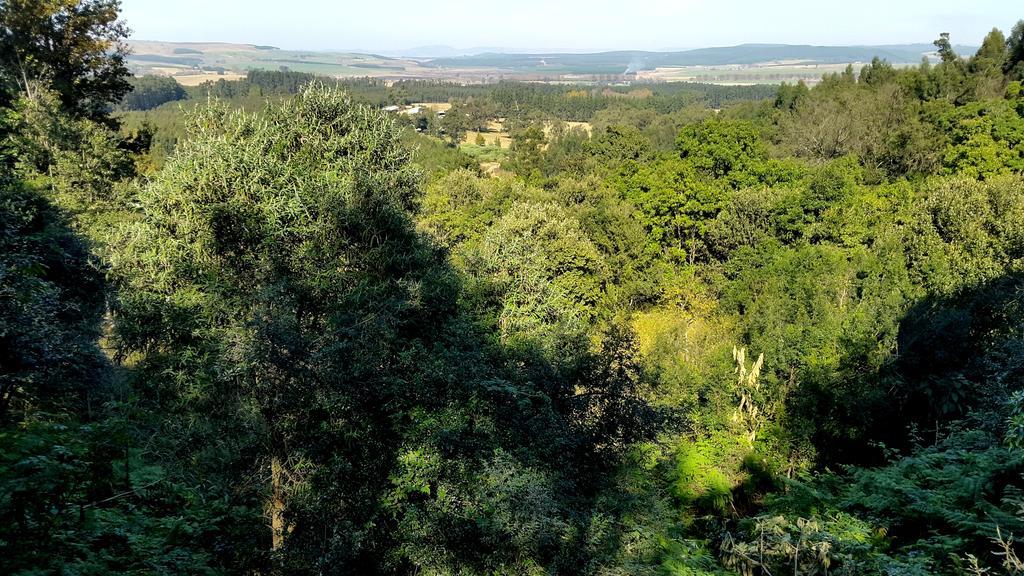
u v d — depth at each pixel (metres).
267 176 13.50
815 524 6.32
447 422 7.96
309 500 9.08
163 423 9.85
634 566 6.69
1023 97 44.75
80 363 8.88
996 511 5.66
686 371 16.36
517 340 12.62
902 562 5.51
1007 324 15.33
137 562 4.46
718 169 43.72
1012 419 6.29
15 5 25.97
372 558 8.59
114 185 23.89
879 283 23.30
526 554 6.77
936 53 71.94
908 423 13.61
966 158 38.94
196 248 12.31
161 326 11.62
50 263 12.17
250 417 9.80
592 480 8.27
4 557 3.79
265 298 10.76
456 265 17.41
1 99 21.78
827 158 52.25
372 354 9.91
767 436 14.66
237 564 6.71
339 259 13.51
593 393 9.16
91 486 4.75
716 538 8.03
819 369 14.86
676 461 12.10
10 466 4.20
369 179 14.52
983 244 24.45
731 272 33.09
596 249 32.47
